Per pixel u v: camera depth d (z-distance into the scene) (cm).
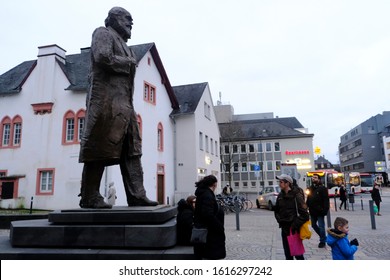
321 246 830
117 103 639
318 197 834
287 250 547
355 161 10325
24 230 568
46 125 2205
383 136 8731
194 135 2930
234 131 4947
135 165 698
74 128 2133
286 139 5659
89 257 515
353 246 460
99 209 603
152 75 2606
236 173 5759
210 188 462
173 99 2955
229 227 1292
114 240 541
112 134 629
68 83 2219
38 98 2250
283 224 550
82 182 648
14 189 2172
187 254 498
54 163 2134
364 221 1427
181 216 564
